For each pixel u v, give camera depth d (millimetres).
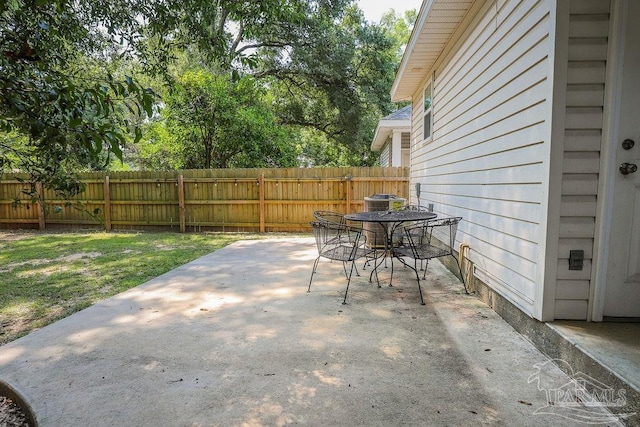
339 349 2445
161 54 4012
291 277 4383
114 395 1943
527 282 2527
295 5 4887
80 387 2025
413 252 3684
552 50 2182
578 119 2193
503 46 2930
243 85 10273
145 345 2549
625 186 2180
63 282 4410
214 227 8914
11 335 2887
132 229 9219
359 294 3680
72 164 1798
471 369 2152
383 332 2717
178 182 8859
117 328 2863
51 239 7891
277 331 2760
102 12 3355
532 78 2455
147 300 3557
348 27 15695
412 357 2314
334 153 22484
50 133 1376
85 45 3455
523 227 2588
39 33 1634
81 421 1732
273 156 11805
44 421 1735
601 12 2127
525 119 2557
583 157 2211
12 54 1423
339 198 8516
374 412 1762
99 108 1467
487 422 1675
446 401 1841
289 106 17391
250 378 2096
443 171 4938
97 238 7992
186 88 10008
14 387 2027
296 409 1799
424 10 3963
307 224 8656
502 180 2955
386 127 10125
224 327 2852
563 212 2246
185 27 3818
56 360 2346
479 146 3508
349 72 15672
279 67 15461
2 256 6070
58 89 1340
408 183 8336
